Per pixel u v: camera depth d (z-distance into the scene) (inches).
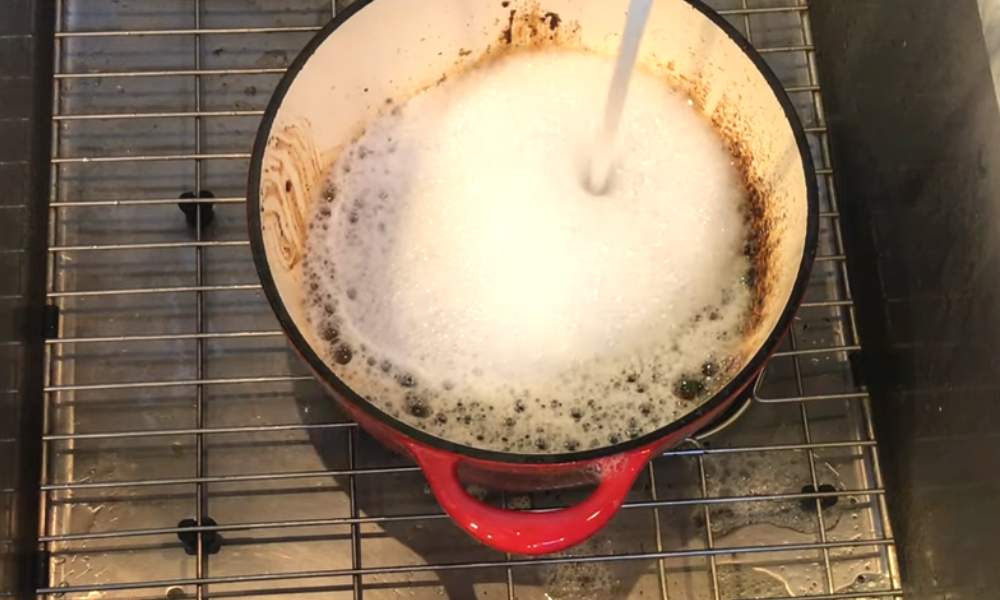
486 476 23.3
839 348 28.3
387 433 22.0
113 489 27.4
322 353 24.3
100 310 28.7
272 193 23.2
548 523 20.6
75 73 30.5
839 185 30.1
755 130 24.8
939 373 25.3
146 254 29.2
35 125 28.8
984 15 22.3
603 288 24.5
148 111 30.5
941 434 25.4
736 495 27.6
